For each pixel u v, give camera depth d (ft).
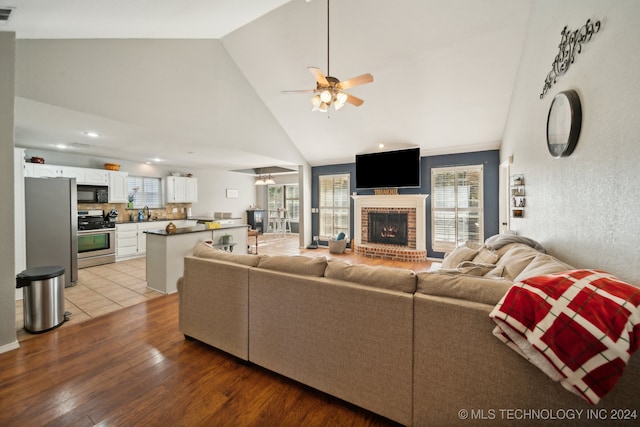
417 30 10.89
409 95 14.12
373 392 4.81
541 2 7.96
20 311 9.91
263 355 6.09
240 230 16.19
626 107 3.87
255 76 15.25
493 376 3.89
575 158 5.59
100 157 18.61
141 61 10.84
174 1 6.98
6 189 7.02
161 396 5.41
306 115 17.60
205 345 7.40
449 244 18.43
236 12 9.09
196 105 13.01
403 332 4.51
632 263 3.81
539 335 3.30
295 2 10.89
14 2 5.49
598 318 3.09
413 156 18.45
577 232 5.55
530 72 9.18
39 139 13.24
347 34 11.60
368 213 21.30
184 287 7.49
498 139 16.17
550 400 3.58
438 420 4.29
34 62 8.26
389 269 5.08
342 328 5.08
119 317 9.20
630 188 3.82
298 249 23.39
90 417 4.86
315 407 5.17
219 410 5.06
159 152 16.70
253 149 16.67
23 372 6.14
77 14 6.76
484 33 10.40
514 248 7.42
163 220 21.35
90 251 16.55
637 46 3.58
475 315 3.97
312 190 24.58
